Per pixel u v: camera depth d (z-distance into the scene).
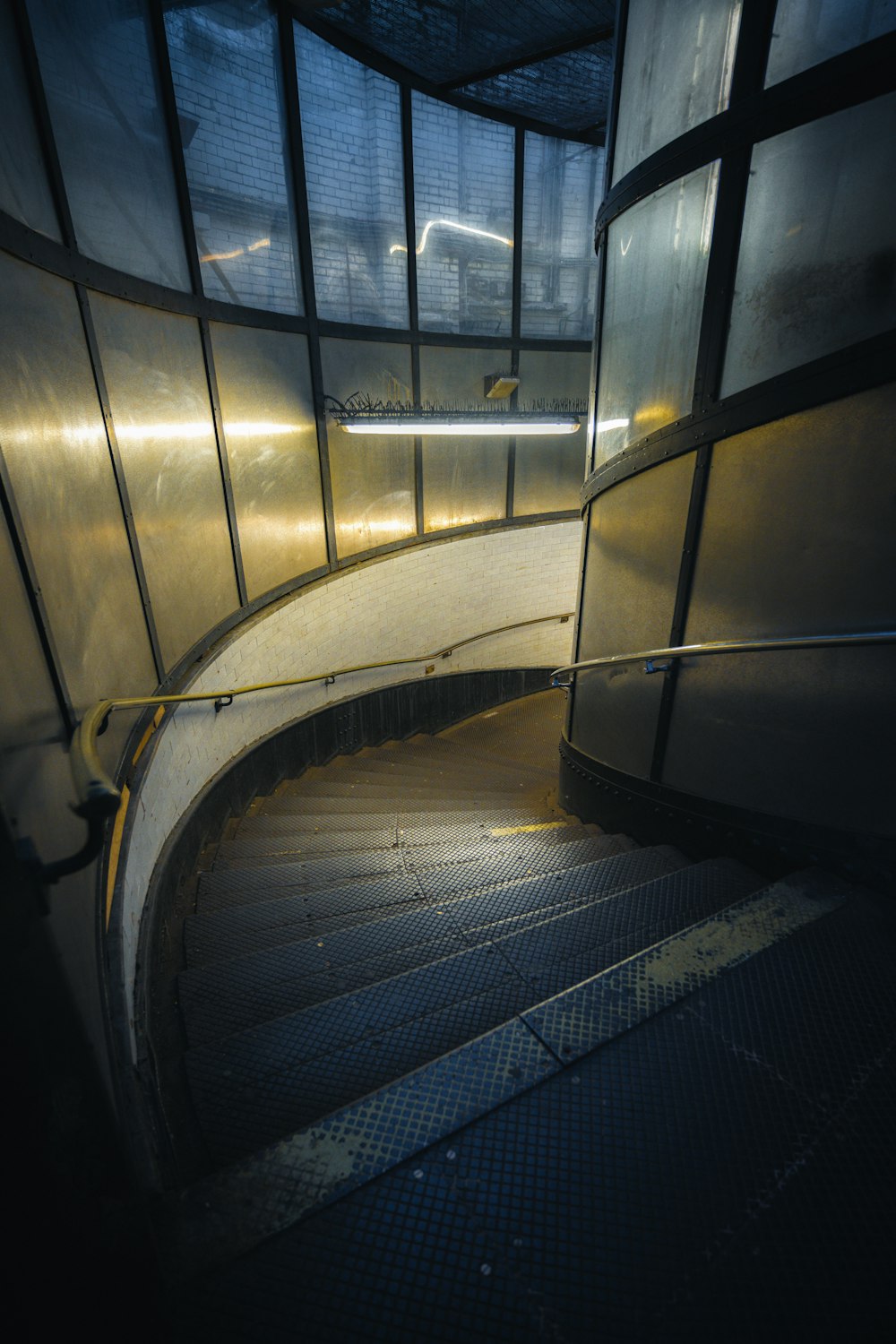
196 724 4.08
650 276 2.96
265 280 4.98
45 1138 0.77
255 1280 1.14
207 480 4.24
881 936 1.97
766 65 2.22
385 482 6.66
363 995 2.02
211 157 4.35
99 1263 0.85
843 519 2.18
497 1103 1.45
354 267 5.89
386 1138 1.37
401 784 5.82
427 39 5.33
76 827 1.47
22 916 0.78
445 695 8.21
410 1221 1.23
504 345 7.23
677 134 2.69
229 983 2.34
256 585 5.02
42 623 2.01
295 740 5.85
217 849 4.04
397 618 7.16
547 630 9.16
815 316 2.19
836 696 2.29
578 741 4.16
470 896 2.80
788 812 2.55
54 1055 0.81
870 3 1.91
